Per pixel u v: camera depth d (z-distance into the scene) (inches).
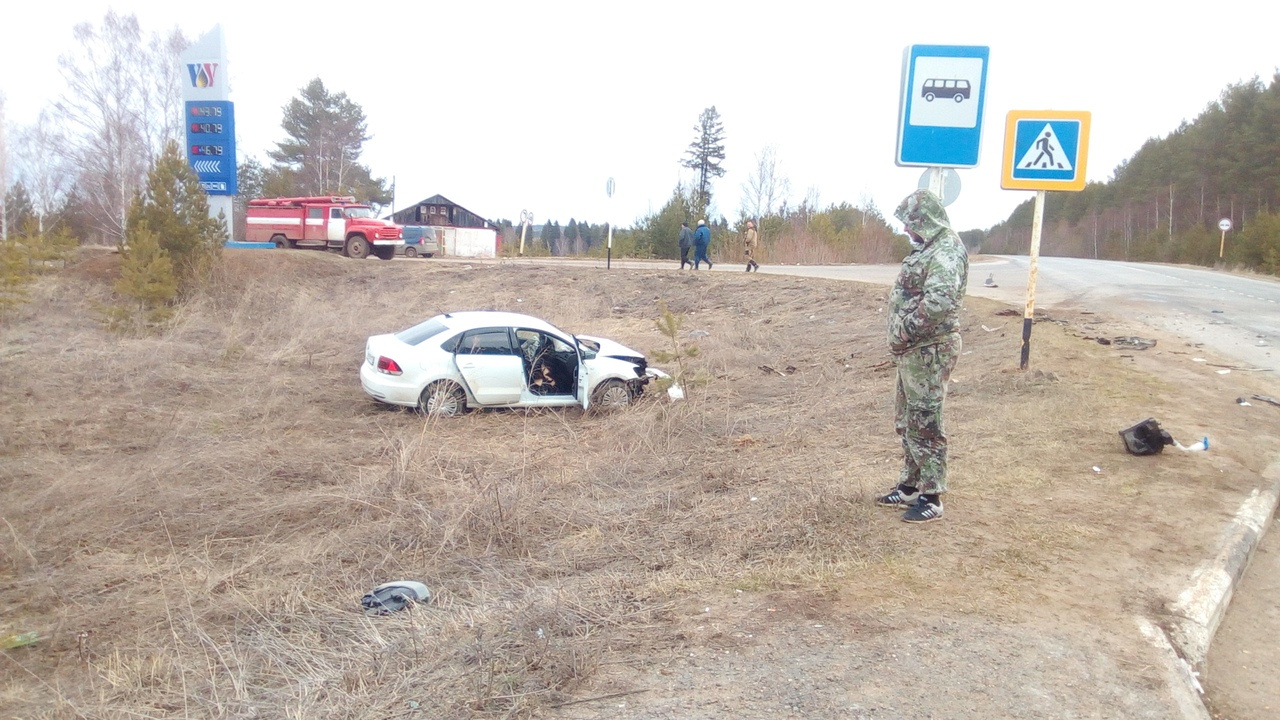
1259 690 150.4
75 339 583.8
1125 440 269.3
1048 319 569.9
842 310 710.5
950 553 194.2
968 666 145.0
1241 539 204.2
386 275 970.7
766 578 183.8
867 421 344.2
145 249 668.7
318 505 274.1
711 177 2645.2
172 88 1573.6
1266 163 2363.4
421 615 177.0
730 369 537.3
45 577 223.9
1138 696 136.7
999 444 284.2
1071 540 201.9
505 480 286.5
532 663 146.1
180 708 147.2
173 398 445.1
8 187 1523.1
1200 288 913.5
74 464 323.0
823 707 132.2
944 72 309.3
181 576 213.3
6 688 166.7
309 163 2284.7
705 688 138.3
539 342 448.5
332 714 133.6
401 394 422.0
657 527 235.9
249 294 761.6
